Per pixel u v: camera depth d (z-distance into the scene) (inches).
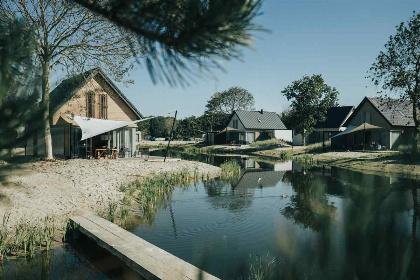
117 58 727.7
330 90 1530.5
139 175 673.0
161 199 519.8
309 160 1146.0
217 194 565.3
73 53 713.0
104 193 494.3
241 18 71.9
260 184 669.3
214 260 276.8
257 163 1120.2
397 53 853.8
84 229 313.7
